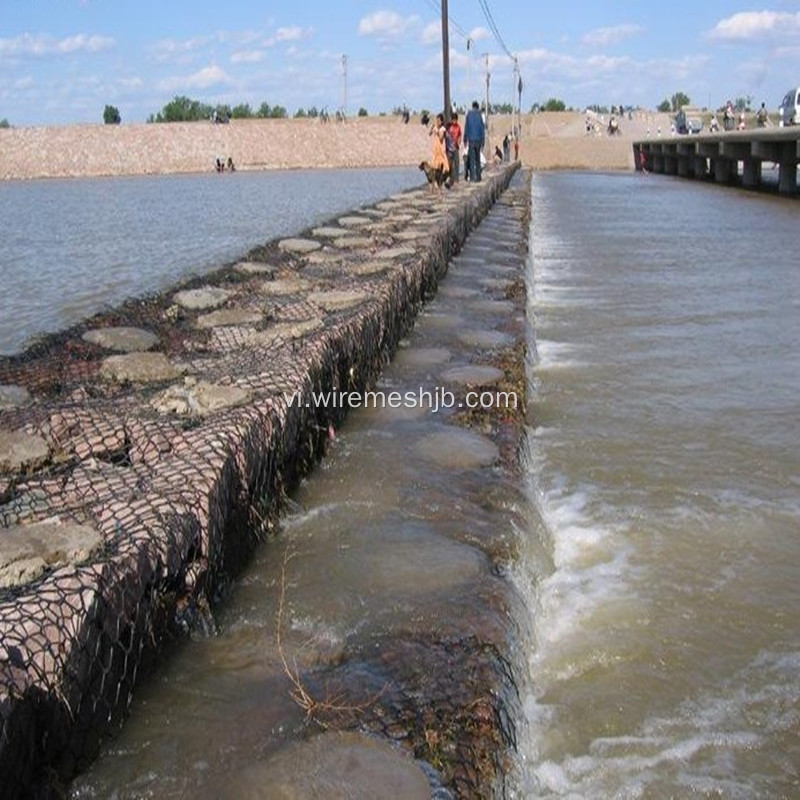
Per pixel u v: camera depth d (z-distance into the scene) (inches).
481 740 113.6
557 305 455.5
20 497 142.5
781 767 134.3
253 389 191.9
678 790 128.8
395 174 1815.9
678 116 2410.2
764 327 396.8
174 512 135.9
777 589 183.2
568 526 210.7
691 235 727.1
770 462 247.4
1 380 207.6
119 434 166.9
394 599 149.2
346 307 282.7
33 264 543.5
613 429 273.7
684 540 203.6
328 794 105.1
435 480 199.9
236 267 363.6
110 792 108.6
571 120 3004.4
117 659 117.4
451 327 343.0
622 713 144.4
